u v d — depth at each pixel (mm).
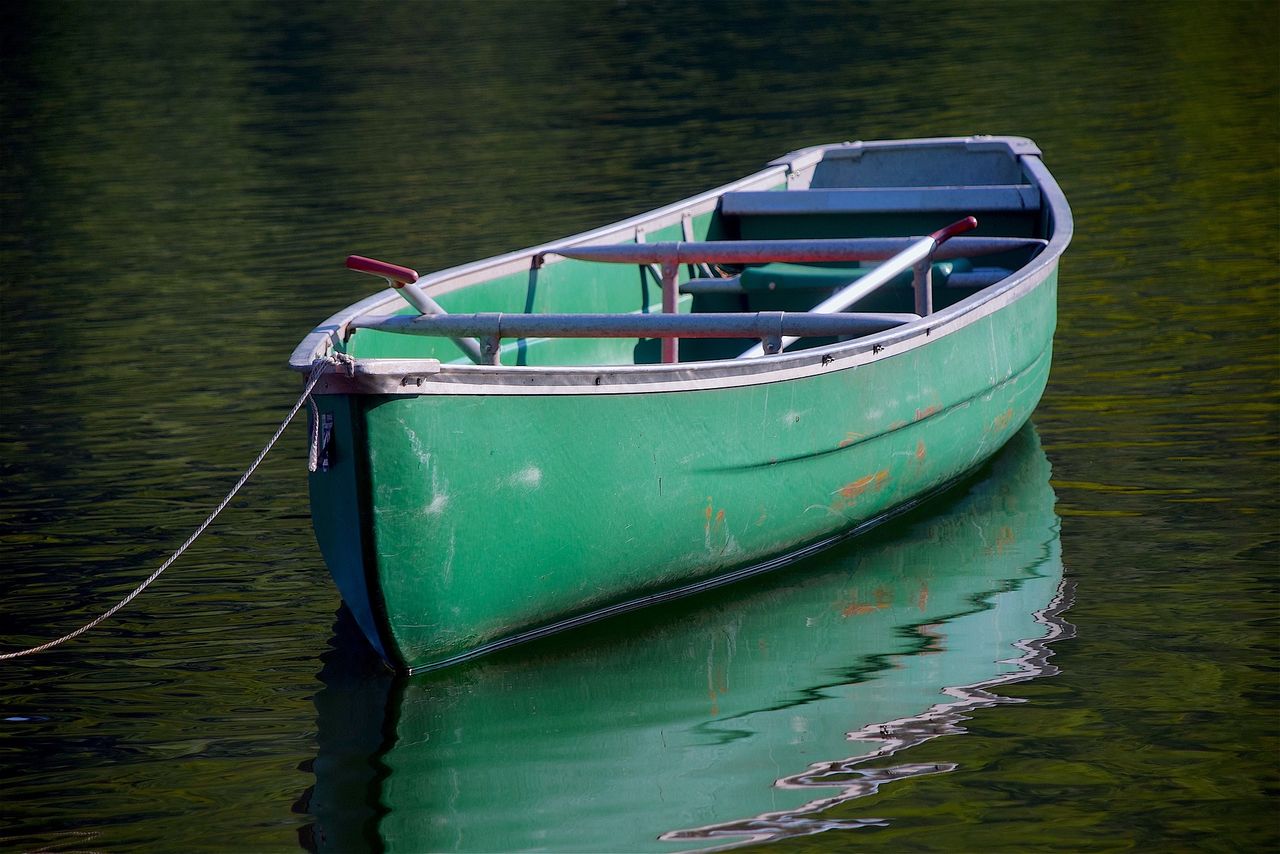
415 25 54125
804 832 7676
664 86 38188
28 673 9938
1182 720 8664
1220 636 9703
